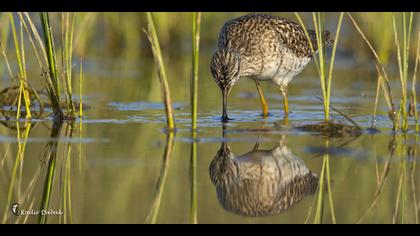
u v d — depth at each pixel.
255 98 17.30
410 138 12.25
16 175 10.25
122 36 24.97
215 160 10.86
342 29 23.48
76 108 15.07
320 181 10.05
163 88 12.40
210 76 20.84
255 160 10.94
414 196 9.41
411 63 20.72
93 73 20.45
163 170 10.34
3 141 11.91
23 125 13.19
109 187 9.61
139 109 15.17
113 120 13.80
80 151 11.25
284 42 14.81
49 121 13.57
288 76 15.21
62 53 13.43
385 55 20.94
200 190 9.66
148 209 8.88
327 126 12.70
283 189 9.84
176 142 11.91
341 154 11.23
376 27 20.89
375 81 19.72
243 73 14.70
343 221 8.70
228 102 16.48
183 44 24.84
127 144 11.73
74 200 9.07
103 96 16.80
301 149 11.52
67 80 13.63
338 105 15.99
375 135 12.53
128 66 21.97
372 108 15.45
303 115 14.61
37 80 18.08
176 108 15.39
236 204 9.28
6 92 15.14
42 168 10.52
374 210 9.04
